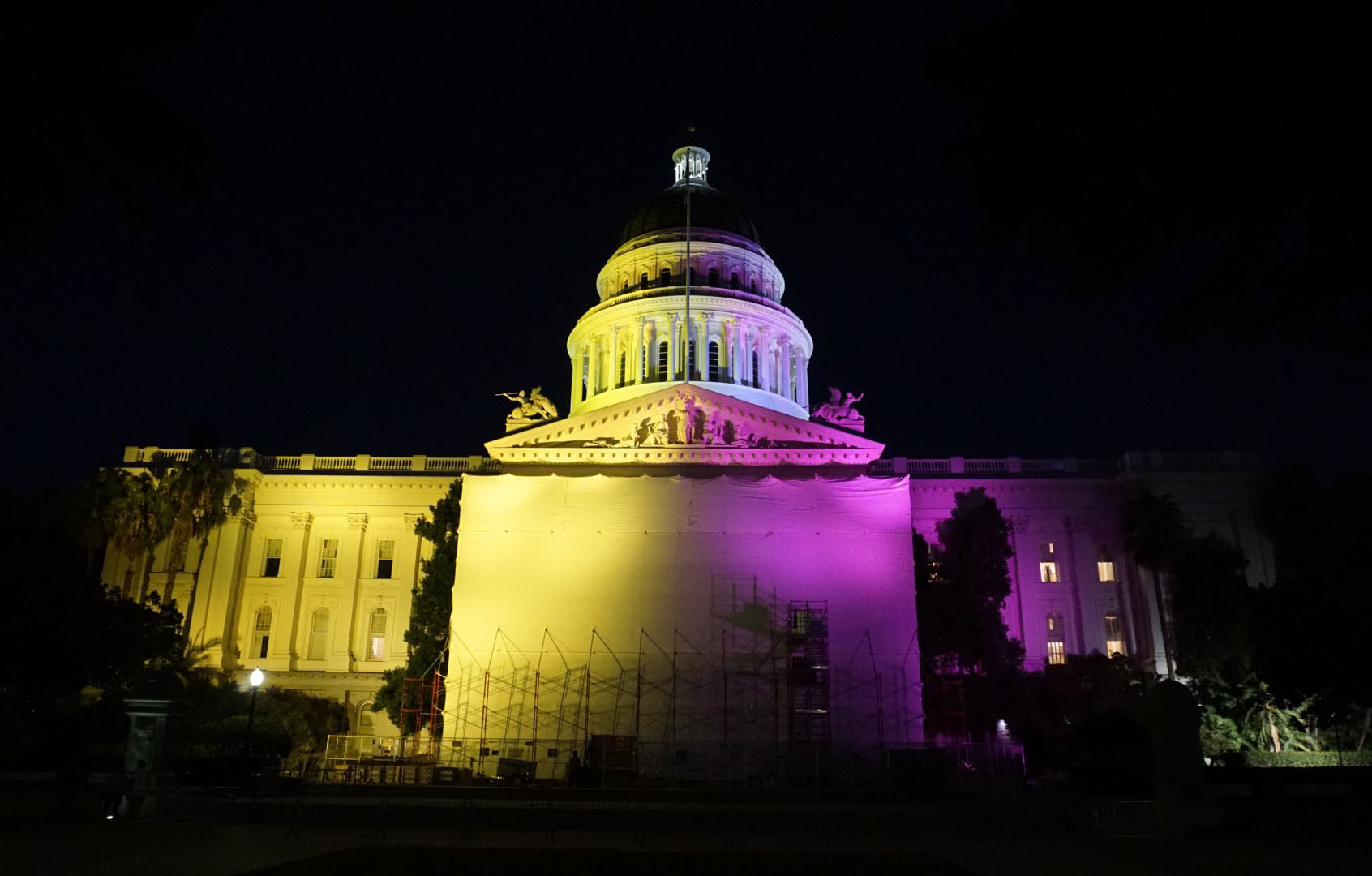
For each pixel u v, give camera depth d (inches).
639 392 3147.1
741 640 2262.6
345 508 3196.4
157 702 1264.8
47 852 880.3
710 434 2504.9
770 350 3329.2
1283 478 2066.9
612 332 3316.9
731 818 1323.8
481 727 2209.6
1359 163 386.9
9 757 1738.4
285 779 1551.4
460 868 821.2
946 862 901.8
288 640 3048.7
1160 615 2792.8
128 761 1262.3
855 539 2336.4
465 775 1866.4
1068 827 1291.8
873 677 2234.3
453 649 2283.5
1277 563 2906.0
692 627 2276.1
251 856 892.6
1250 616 1924.2
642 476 2386.8
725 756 2050.9
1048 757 2245.3
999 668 2375.7
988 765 1943.9
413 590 2783.0
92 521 2679.6
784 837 1226.6
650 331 3280.0
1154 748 1222.3
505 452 2516.0
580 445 2497.5
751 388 3203.7
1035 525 3083.2
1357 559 1752.0
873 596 2295.8
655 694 2225.6
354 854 924.6
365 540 3169.3
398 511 3186.5
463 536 2363.4
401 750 2164.1
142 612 2130.9
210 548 3063.5
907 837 1222.3
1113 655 2743.6
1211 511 3002.0
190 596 3014.3
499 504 2380.7
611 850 1016.2
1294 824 1157.1
